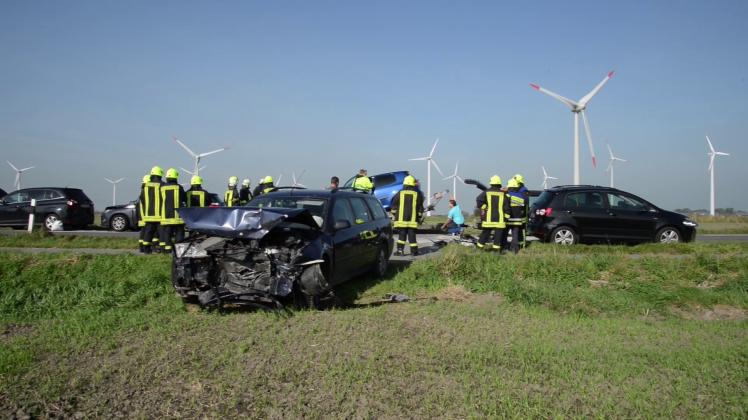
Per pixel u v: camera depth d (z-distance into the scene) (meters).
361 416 4.21
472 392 4.71
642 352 6.04
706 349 6.20
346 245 8.77
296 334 6.41
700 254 11.31
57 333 6.51
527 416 4.21
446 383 4.92
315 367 5.26
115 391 4.65
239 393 4.60
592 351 6.03
